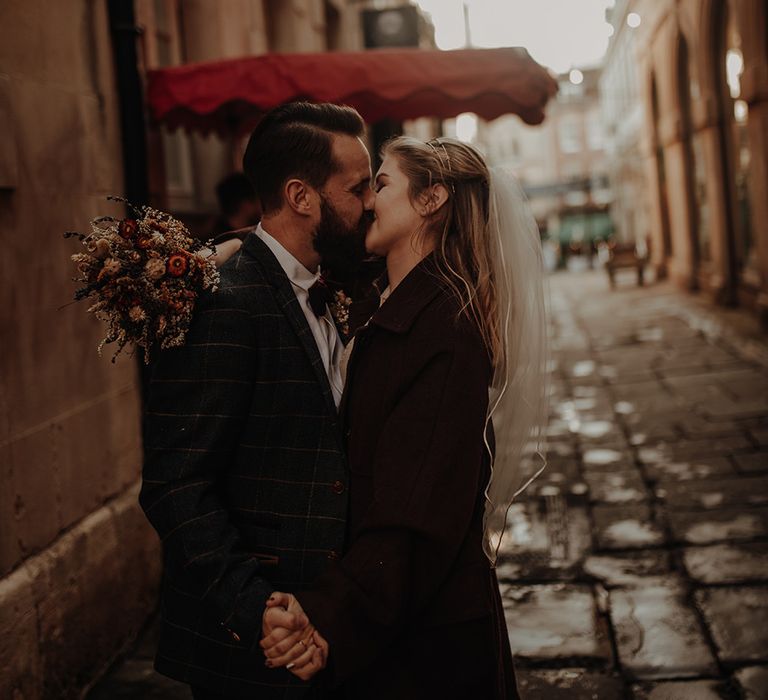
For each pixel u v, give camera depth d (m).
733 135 12.26
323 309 1.85
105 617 3.38
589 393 8.20
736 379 8.01
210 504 1.64
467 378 1.66
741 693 2.93
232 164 7.16
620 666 3.16
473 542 1.76
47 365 3.12
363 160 1.79
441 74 4.79
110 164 3.86
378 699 1.69
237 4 7.02
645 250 25.27
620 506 4.86
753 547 4.12
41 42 3.28
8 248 2.91
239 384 1.68
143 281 1.61
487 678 1.72
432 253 1.77
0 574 2.73
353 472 1.73
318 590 1.60
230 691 1.73
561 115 55.19
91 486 3.44
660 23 16.38
